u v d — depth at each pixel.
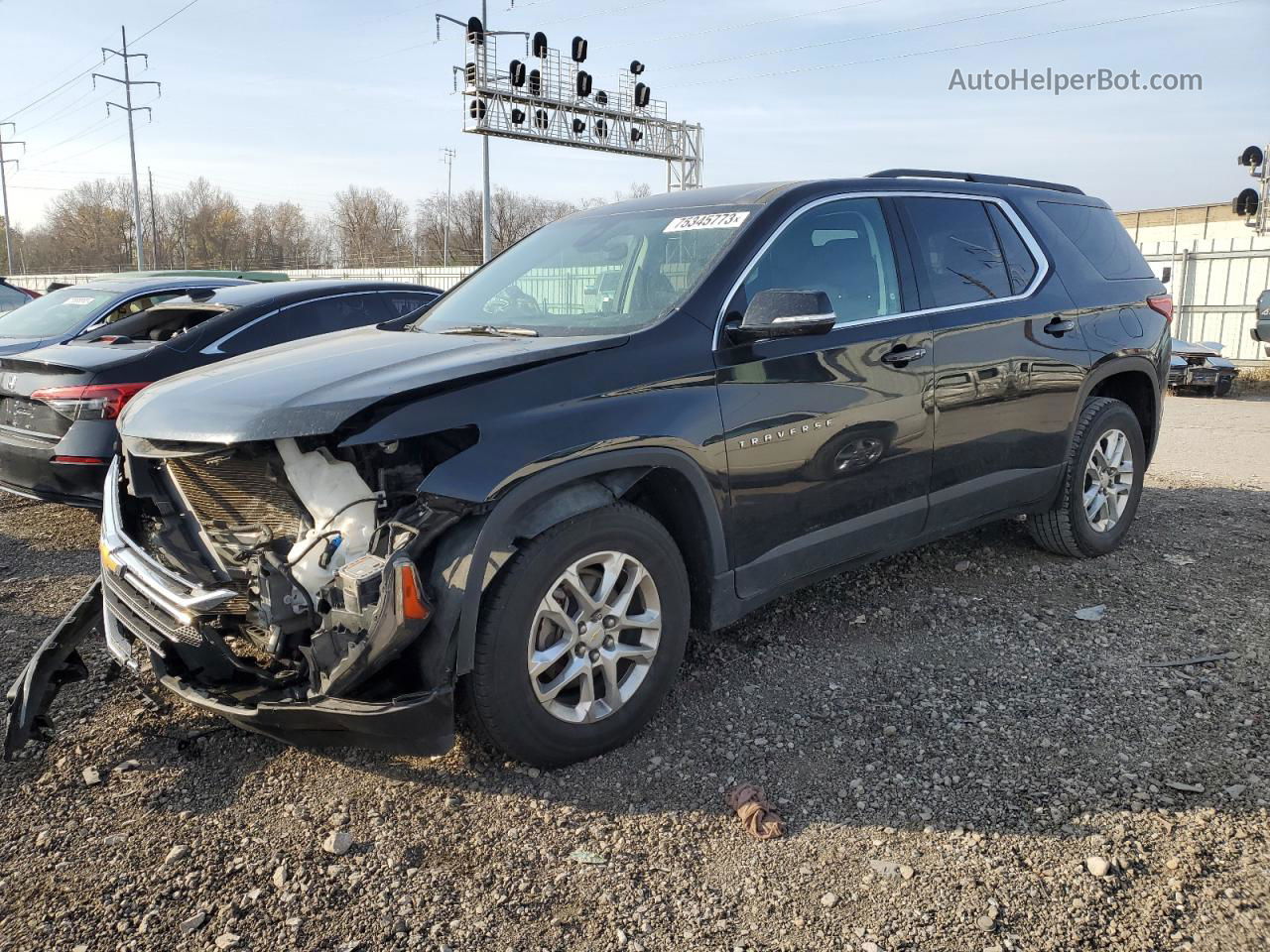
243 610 2.86
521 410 2.79
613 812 2.80
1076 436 4.71
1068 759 3.03
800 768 3.02
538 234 4.47
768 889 2.47
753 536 3.36
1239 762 2.98
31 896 2.45
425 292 7.32
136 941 2.29
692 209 3.87
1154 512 6.03
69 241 86.12
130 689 3.60
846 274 3.75
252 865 2.57
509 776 2.98
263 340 6.17
